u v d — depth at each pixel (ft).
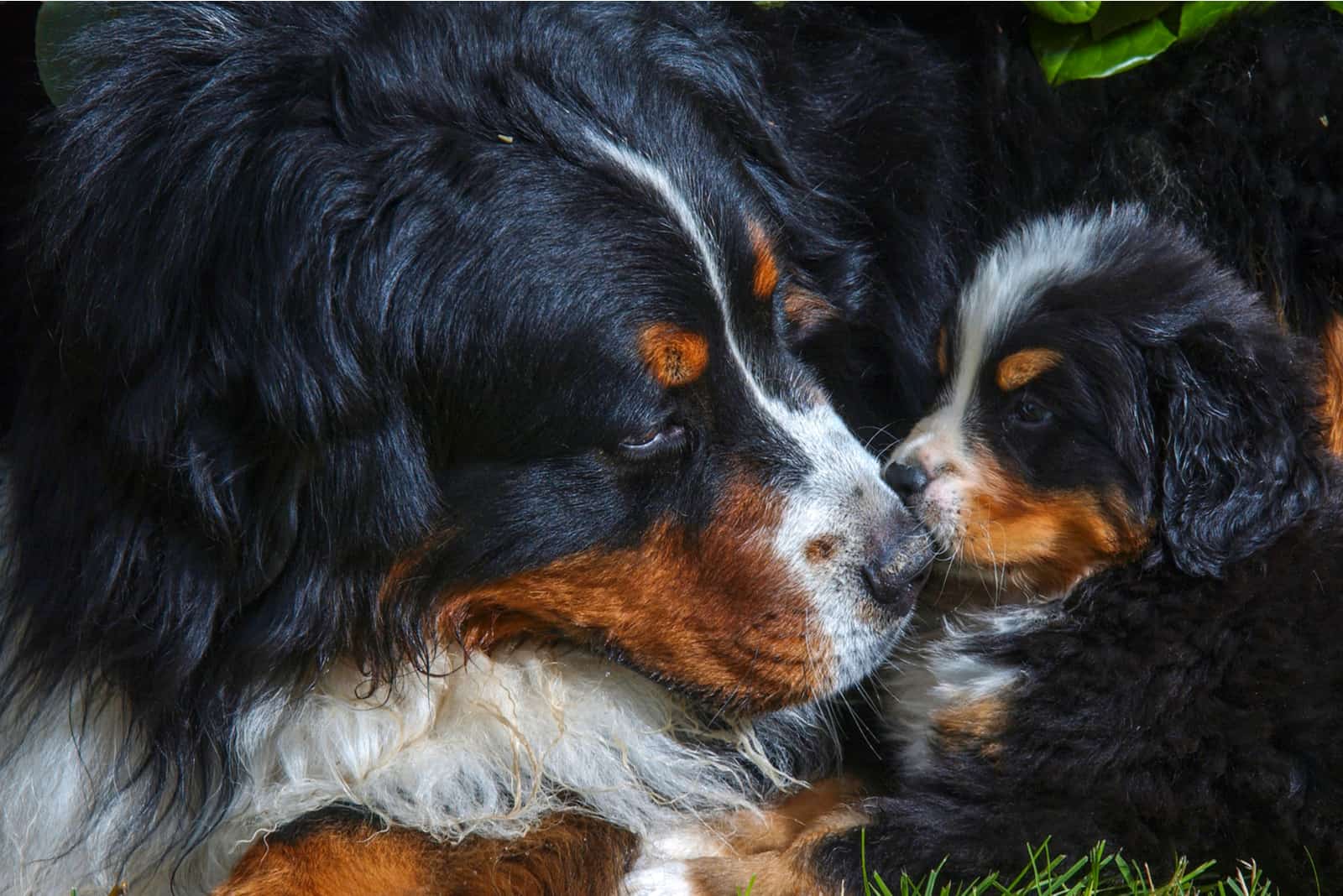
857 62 16.55
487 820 12.41
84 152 11.31
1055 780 12.97
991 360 14.20
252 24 11.98
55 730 12.45
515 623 12.97
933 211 16.47
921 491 14.29
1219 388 13.47
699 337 12.08
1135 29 16.33
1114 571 13.87
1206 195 16.29
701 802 14.05
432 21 12.19
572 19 12.86
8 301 13.01
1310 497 13.44
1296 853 12.16
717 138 13.15
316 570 11.64
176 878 12.57
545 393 11.75
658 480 12.19
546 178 11.75
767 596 12.45
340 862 11.51
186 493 11.18
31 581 12.17
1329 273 15.94
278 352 11.00
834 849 12.57
